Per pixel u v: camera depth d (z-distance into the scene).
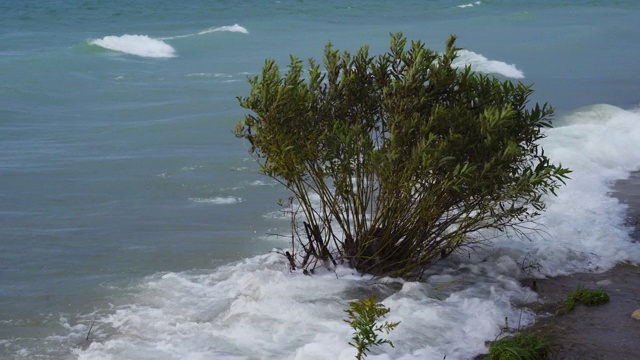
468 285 7.88
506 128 7.62
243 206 10.33
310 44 28.94
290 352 6.53
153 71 22.52
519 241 9.00
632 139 13.39
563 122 14.63
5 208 10.30
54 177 11.69
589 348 6.68
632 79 20.58
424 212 7.77
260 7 44.75
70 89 19.61
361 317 6.01
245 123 7.91
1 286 7.98
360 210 8.30
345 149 7.75
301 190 8.12
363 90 8.20
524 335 6.85
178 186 11.21
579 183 11.13
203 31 31.28
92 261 8.60
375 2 47.59
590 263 8.52
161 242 9.10
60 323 7.21
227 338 6.75
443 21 37.00
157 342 6.74
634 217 9.91
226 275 8.17
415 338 6.73
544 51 26.27
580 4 46.50
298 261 8.39
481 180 7.45
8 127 15.24
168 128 14.90
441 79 7.77
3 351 6.69
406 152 7.69
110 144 13.76
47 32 34.56
